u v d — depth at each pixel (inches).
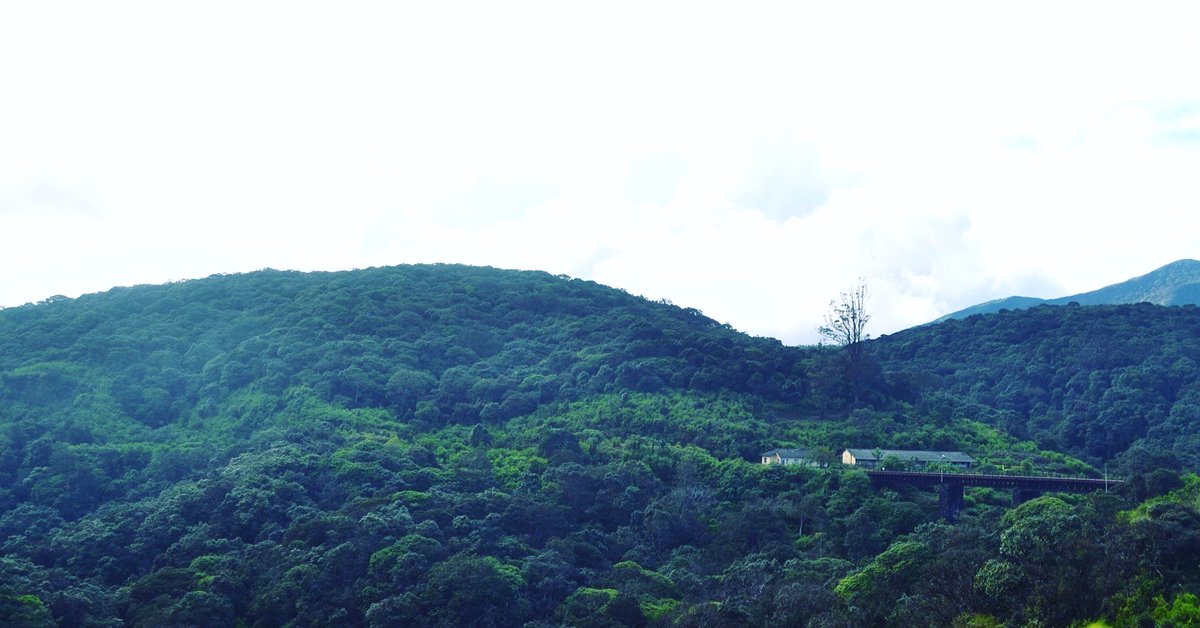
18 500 7549.2
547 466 7721.5
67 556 6496.1
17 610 5246.1
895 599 4840.1
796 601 5002.5
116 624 5561.0
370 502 6673.2
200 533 6471.5
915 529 6471.5
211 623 5565.9
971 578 4736.7
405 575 5753.0
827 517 6958.7
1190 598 4124.0
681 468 7780.5
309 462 7381.9
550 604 5718.5
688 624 5014.8
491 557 5905.5
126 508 7111.2
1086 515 5246.1
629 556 6466.5
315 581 5792.3
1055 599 4394.7
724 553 6496.1
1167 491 5935.0
